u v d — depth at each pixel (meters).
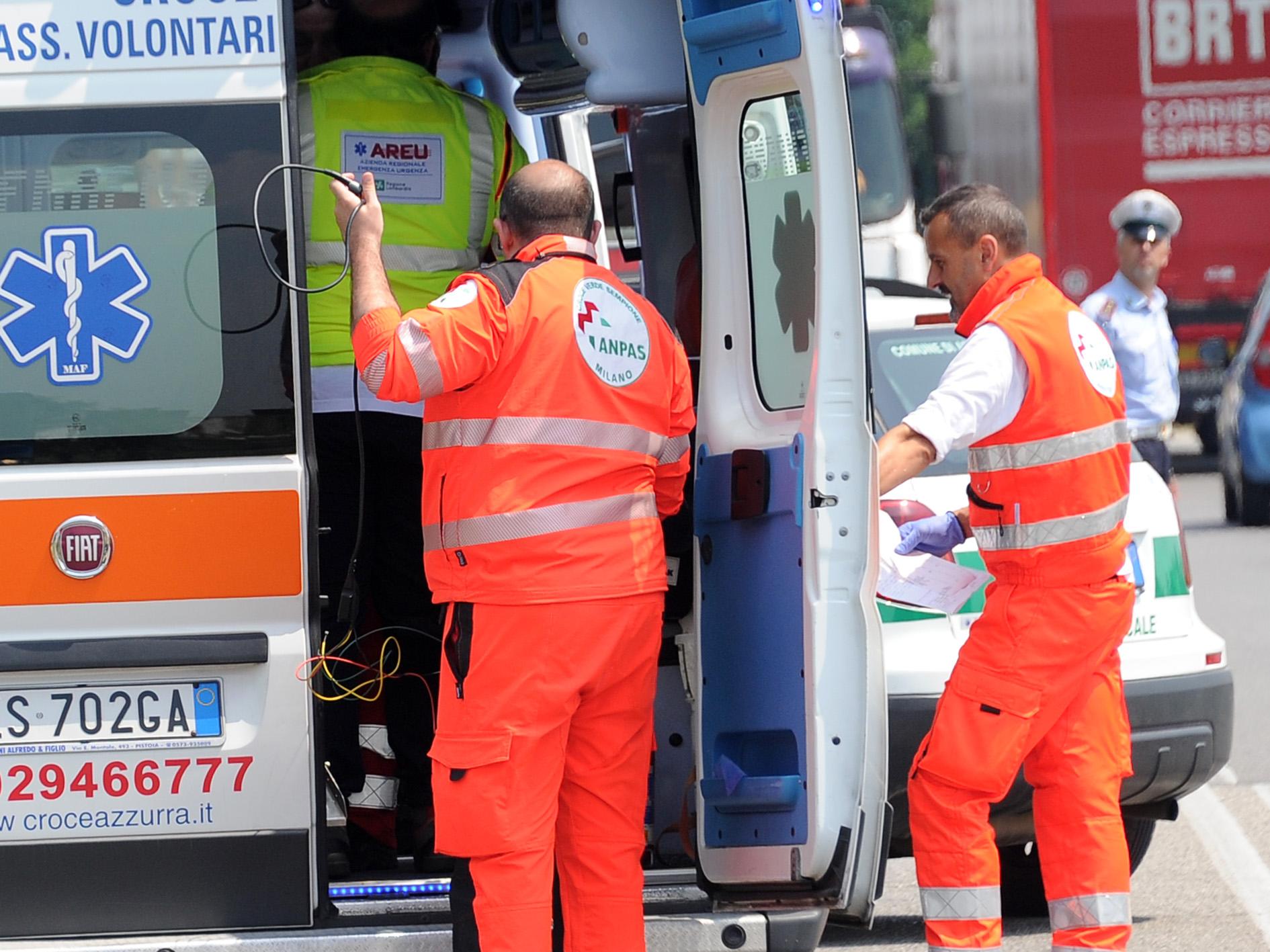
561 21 19.20
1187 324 77.69
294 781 17.36
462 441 17.34
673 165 21.86
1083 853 18.98
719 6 18.00
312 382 19.70
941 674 22.56
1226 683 24.11
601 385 17.55
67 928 17.28
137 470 17.30
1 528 17.17
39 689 17.25
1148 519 24.05
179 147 17.47
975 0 78.25
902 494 23.95
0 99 17.33
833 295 17.06
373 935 17.22
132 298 17.44
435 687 20.48
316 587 17.44
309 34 20.42
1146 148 76.94
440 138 20.19
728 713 18.11
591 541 17.33
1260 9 76.00
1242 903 25.45
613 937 17.73
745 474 17.88
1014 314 18.94
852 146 17.06
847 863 17.16
